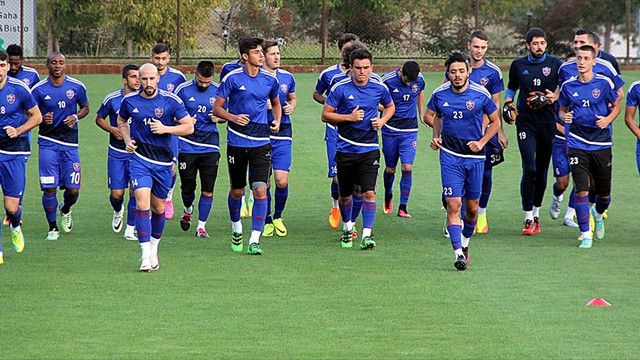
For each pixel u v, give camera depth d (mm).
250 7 82625
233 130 28703
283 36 81812
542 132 32625
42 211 36688
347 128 29375
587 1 86438
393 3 81125
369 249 29844
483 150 26875
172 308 22312
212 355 18797
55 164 31234
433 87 67625
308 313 21953
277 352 19016
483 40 32375
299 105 62312
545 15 86625
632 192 41312
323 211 37125
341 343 19641
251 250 28844
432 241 31344
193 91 31547
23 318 21344
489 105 26641
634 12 85938
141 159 26062
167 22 80938
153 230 26547
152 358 18562
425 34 82750
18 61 32938
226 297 23375
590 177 32688
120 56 78250
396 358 18672
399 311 22156
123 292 23812
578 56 29516
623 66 80812
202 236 31891
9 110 27641
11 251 29156
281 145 32281
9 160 27828
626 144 53562
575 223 34656
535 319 21484
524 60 32969
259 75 28797
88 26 81938
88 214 36188
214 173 31719
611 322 21250
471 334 20312
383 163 48312
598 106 29891
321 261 27922
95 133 53812
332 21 81375
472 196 26938
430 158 49406
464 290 24234
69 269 26516
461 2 83438
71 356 18656
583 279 25516
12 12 72312
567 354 18969
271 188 41844
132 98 25844
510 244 30812
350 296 23562
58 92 31203
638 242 31094
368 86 29078
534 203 32969
